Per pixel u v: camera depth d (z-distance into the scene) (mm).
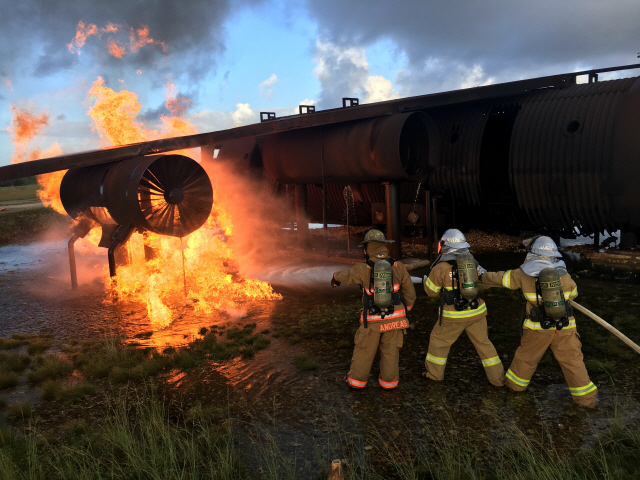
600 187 11062
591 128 11195
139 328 7922
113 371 5891
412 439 4129
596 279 9641
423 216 14578
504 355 5949
